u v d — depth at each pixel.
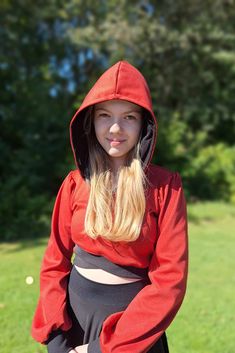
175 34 13.96
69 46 15.81
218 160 13.84
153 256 1.75
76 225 1.83
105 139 1.77
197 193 13.38
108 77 1.74
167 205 1.75
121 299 1.77
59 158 11.52
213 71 15.02
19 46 13.88
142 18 13.98
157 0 14.65
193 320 4.33
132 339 1.62
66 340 1.81
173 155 13.30
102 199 1.74
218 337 3.93
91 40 14.34
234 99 15.01
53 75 15.23
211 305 4.77
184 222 1.76
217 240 8.31
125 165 1.78
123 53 14.31
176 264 1.69
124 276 1.77
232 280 5.73
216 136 15.62
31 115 12.06
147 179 1.75
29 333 4.00
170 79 14.86
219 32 14.35
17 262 6.54
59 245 1.94
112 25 13.89
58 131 11.83
